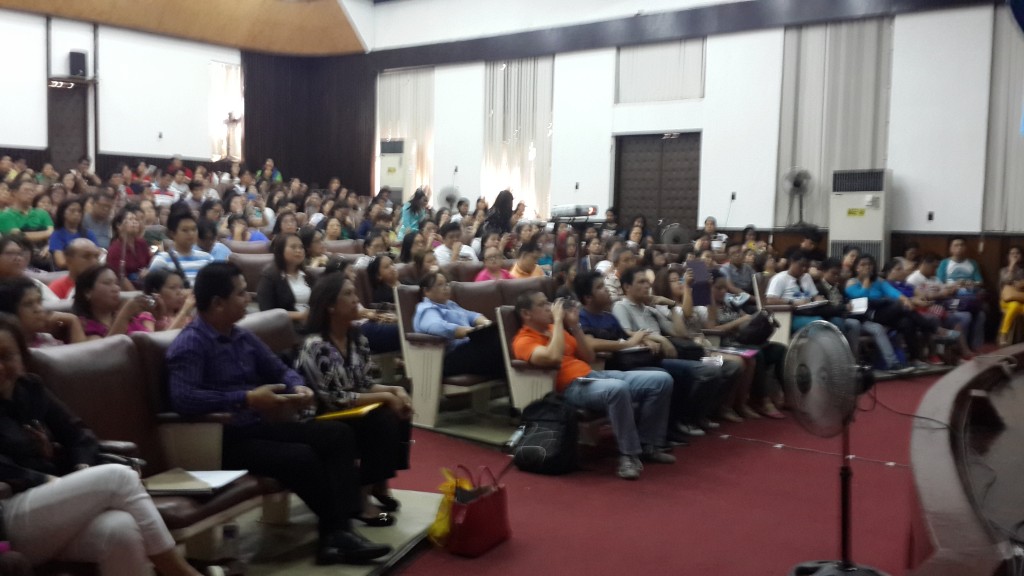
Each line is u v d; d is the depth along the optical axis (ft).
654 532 10.89
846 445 8.76
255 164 47.60
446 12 44.34
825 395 8.55
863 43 32.58
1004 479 9.45
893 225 32.24
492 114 43.04
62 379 8.03
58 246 18.13
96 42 40.52
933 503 6.31
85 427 7.84
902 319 24.49
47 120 39.14
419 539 10.18
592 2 39.37
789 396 8.98
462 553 9.95
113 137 41.47
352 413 9.82
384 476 10.47
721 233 35.29
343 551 9.34
